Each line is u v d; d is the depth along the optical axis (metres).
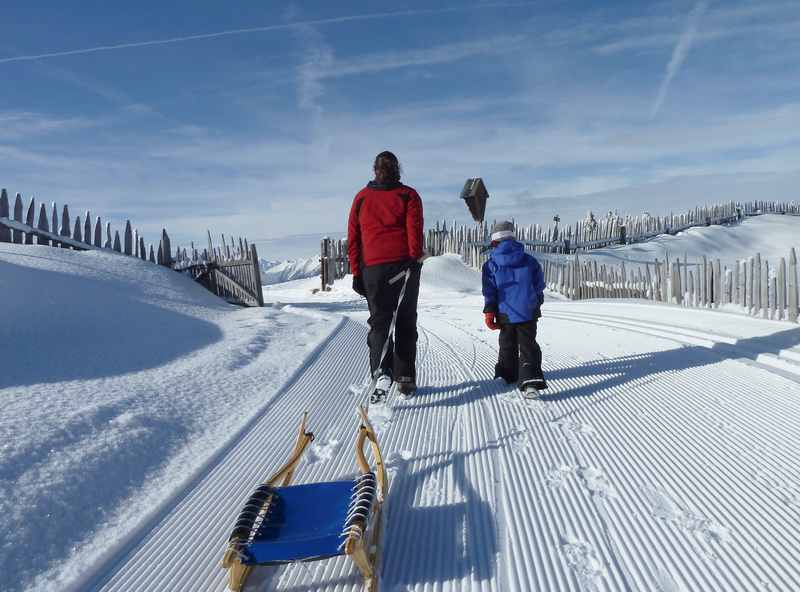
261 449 4.06
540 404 5.00
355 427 4.49
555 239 28.11
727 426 4.27
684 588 2.39
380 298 4.88
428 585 2.46
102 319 7.95
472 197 23.47
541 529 2.89
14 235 12.05
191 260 14.71
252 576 2.56
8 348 5.99
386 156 4.91
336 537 2.34
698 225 34.66
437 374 6.19
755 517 2.97
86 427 3.99
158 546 2.84
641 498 3.21
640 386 5.45
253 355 6.85
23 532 2.77
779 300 9.10
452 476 3.54
